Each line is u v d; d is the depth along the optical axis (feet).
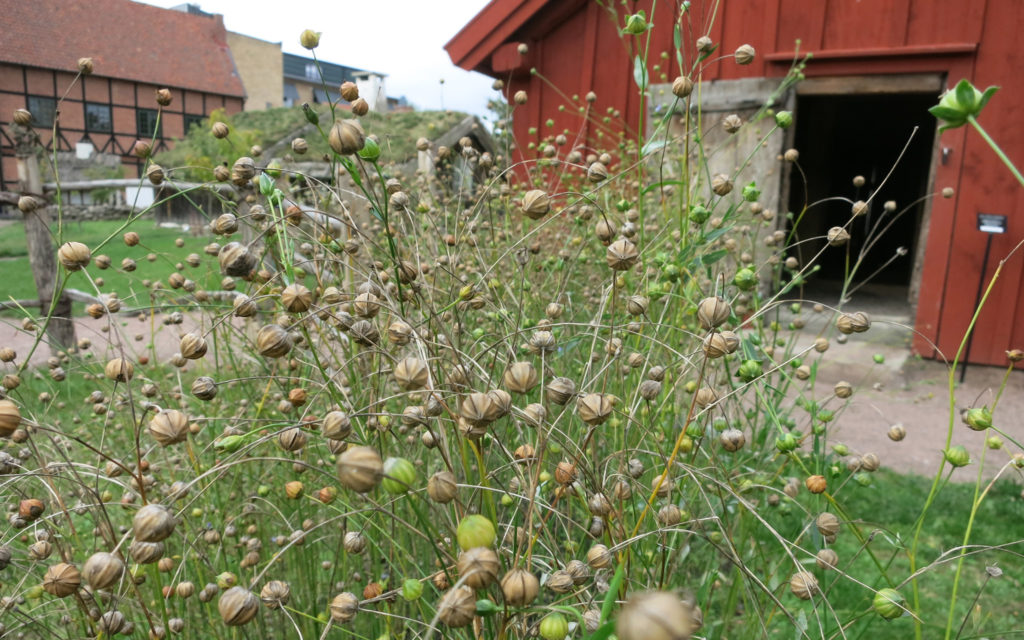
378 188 8.63
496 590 3.56
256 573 5.65
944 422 16.12
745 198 6.80
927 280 21.18
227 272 3.60
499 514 5.98
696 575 7.97
